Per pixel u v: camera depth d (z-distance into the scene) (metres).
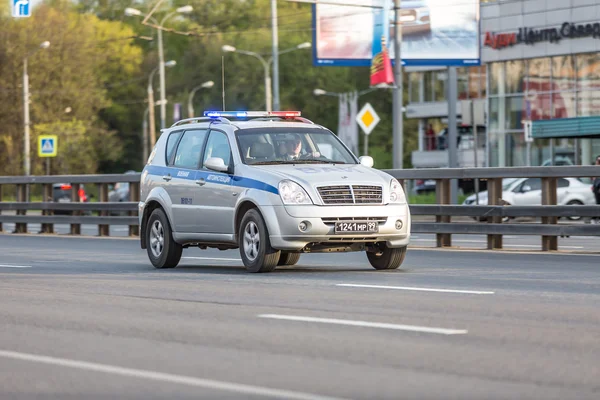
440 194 43.75
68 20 183.50
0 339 19.12
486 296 24.56
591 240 53.97
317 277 29.72
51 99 177.88
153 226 34.94
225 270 32.91
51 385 14.89
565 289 26.08
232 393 14.10
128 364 16.36
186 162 34.12
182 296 25.39
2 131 171.75
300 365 16.03
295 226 29.94
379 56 79.88
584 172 38.81
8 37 172.75
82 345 18.27
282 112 34.19
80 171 169.75
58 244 49.50
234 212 31.67
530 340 18.14
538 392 14.02
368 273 30.98
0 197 63.31
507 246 49.38
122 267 35.25
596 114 106.56
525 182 83.25
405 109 187.25
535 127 79.06
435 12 91.31
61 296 25.84
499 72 116.25
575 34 107.12
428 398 13.70
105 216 56.88
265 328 19.83
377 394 13.94
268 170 31.12
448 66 92.19
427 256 38.19
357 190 30.44
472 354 16.83
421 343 17.91
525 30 111.94
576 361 16.17
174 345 18.06
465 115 70.31
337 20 90.69
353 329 19.53
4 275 32.19
